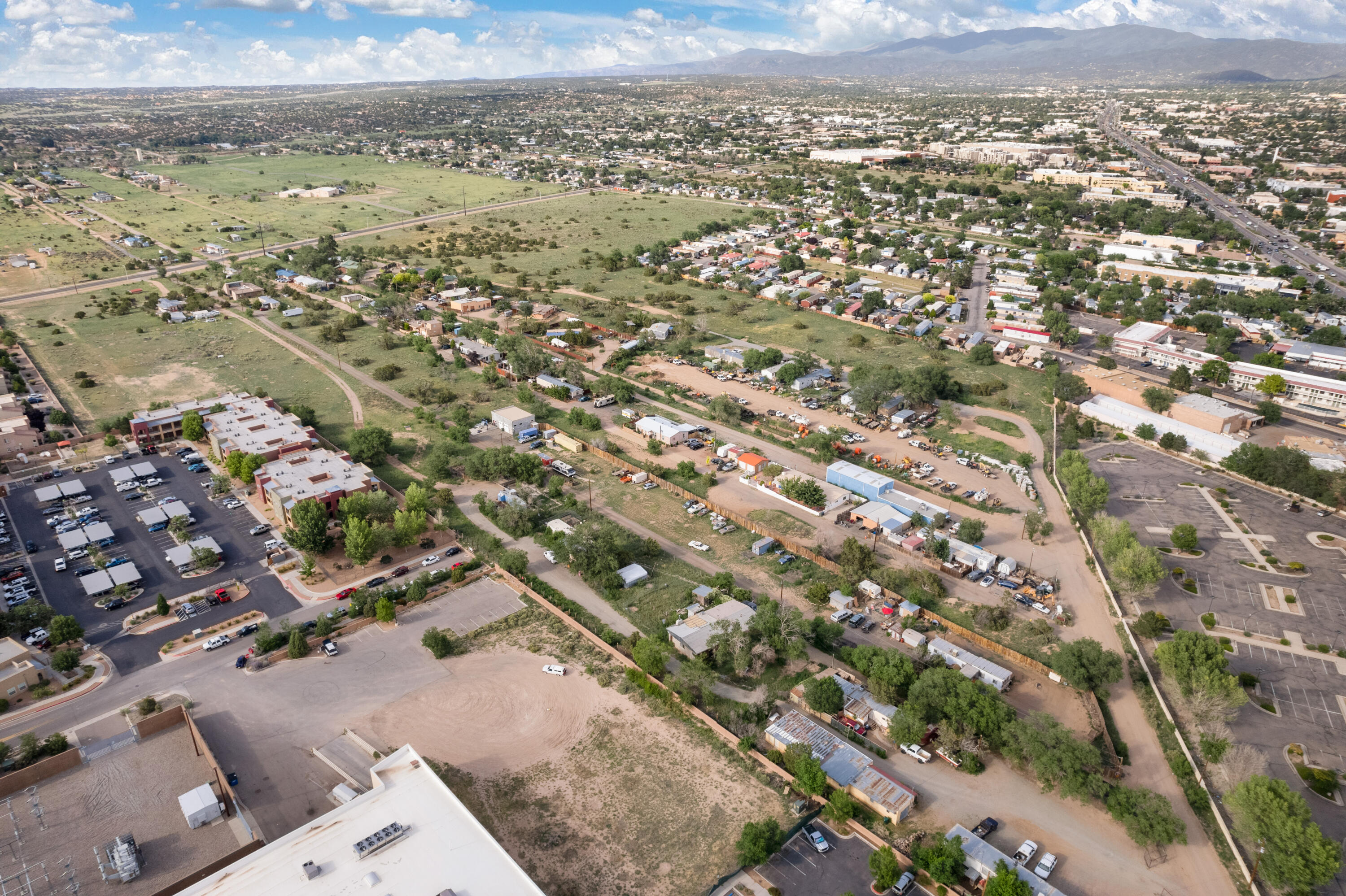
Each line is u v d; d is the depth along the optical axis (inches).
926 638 4849.9
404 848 3149.6
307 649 4729.3
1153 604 5201.8
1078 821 3624.5
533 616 5118.1
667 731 4156.0
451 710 4288.9
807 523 6195.9
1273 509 6378.0
